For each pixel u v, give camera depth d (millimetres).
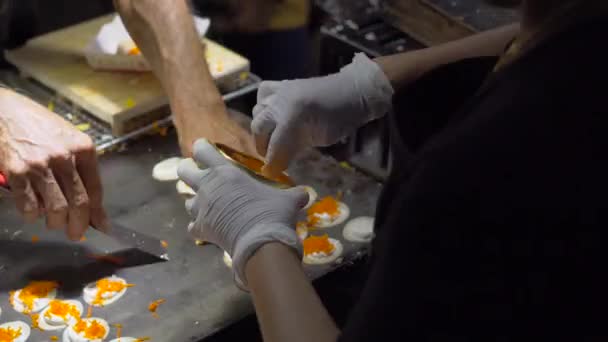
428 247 1216
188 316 1626
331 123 1644
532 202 1196
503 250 1206
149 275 1692
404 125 1518
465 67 1554
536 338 1225
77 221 1686
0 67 2143
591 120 1191
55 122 1715
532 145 1195
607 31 1200
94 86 2008
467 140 1211
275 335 1336
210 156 1541
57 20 2287
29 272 1694
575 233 1200
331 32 2125
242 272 1435
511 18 1962
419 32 2072
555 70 1204
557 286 1210
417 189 1222
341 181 1865
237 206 1485
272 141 1619
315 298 1366
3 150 1675
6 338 1595
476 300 1218
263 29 2406
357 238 1754
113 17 2230
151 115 1995
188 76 1888
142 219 1802
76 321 1618
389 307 1235
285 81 1661
